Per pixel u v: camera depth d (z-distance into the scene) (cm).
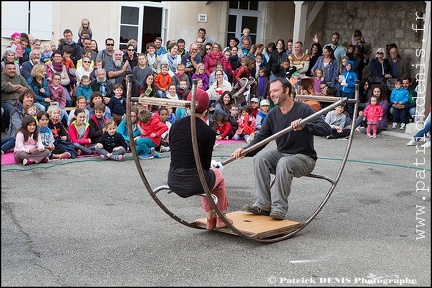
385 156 988
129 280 441
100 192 696
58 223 573
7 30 1315
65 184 727
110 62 1112
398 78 1390
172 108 1073
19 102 892
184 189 504
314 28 1734
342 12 1700
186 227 570
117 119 978
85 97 1045
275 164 570
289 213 635
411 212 657
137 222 583
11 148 891
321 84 1251
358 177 826
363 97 1400
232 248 514
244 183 769
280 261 488
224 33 1580
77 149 898
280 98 548
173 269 464
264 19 1644
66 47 1108
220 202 533
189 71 1232
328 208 661
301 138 557
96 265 468
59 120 893
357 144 1104
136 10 1480
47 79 1036
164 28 1520
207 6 1545
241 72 1254
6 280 435
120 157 875
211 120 1103
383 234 572
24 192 680
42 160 833
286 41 1672
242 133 1089
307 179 795
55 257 484
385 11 1593
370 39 1631
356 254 511
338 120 1166
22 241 519
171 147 509
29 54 1101
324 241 544
